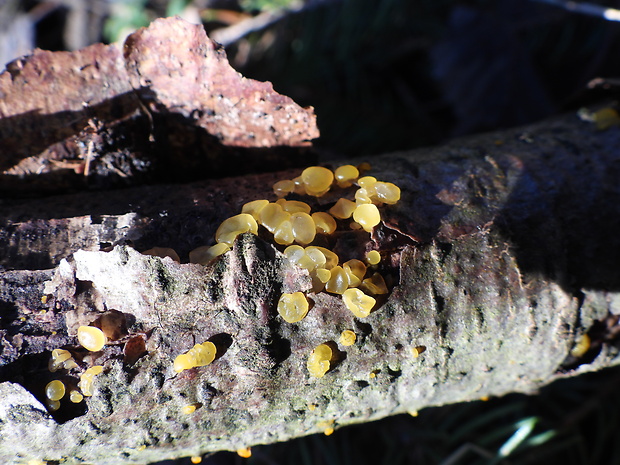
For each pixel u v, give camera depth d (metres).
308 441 0.18
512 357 0.14
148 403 0.13
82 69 0.14
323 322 0.13
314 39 0.22
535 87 0.21
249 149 0.15
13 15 0.21
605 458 0.18
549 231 0.14
